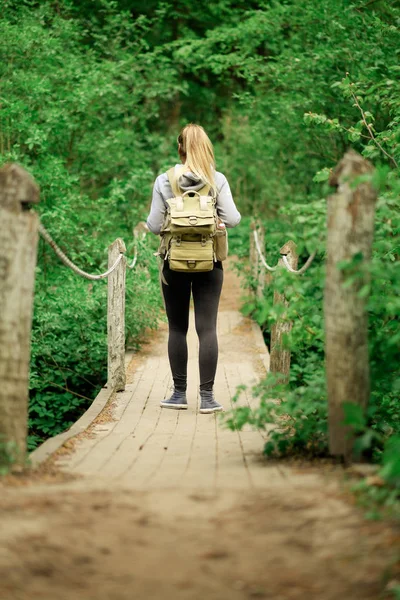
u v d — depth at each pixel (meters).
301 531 3.90
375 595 3.33
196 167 7.77
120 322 9.44
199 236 7.71
